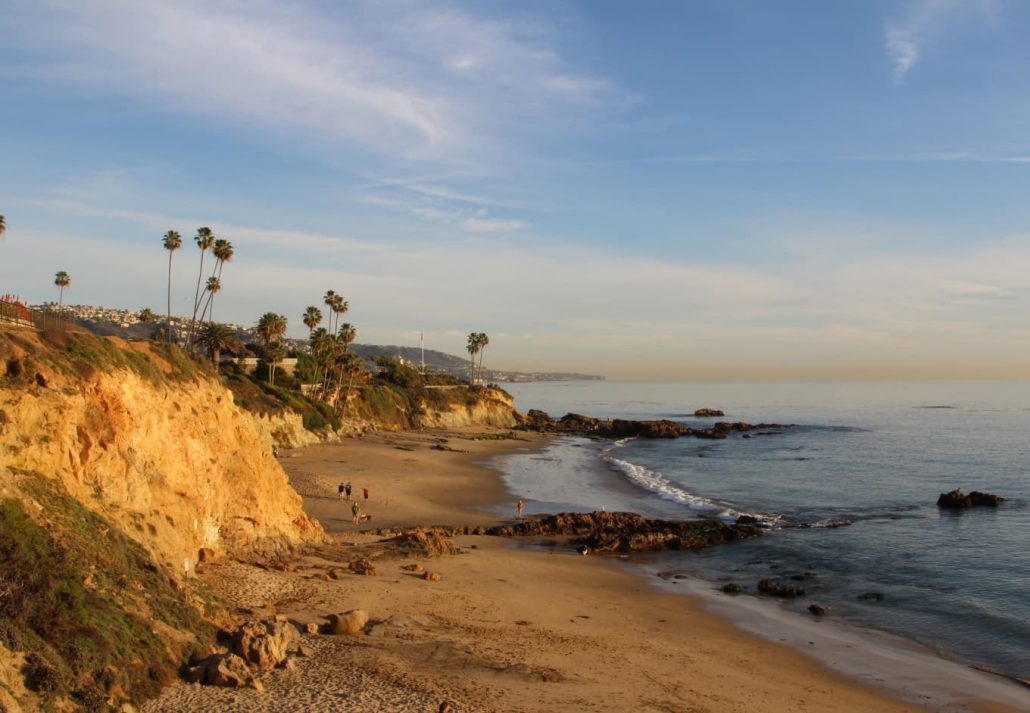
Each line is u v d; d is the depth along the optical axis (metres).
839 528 48.72
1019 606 31.14
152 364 29.02
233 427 33.38
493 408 153.75
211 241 91.38
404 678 18.97
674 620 29.67
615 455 99.62
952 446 103.81
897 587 34.59
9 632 14.73
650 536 44.12
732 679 22.58
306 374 116.88
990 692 22.59
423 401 139.00
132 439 25.02
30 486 19.31
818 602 32.72
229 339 97.69
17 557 16.69
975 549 41.94
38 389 21.53
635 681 21.11
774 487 68.50
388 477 67.25
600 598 32.41
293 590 26.50
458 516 52.12
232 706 16.41
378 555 35.91
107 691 15.46
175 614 19.77
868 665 24.84
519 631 25.30
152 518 24.45
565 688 19.56
